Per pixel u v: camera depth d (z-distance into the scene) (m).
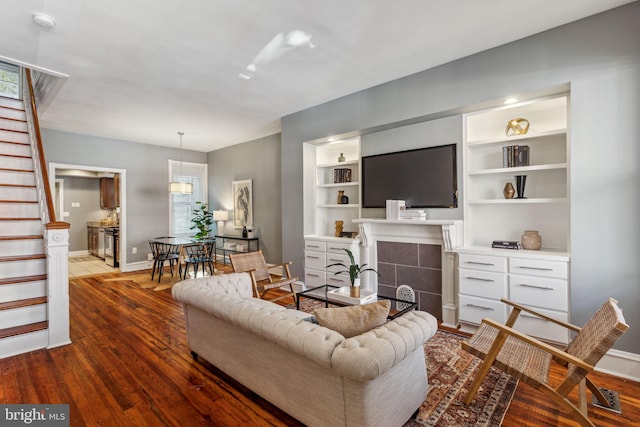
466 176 3.41
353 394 1.50
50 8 2.25
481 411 1.97
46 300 3.07
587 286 2.51
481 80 3.01
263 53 2.96
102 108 4.45
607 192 2.42
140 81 3.54
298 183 4.81
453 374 2.41
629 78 2.33
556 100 2.96
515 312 2.36
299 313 2.53
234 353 2.19
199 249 6.69
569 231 2.64
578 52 2.53
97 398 2.14
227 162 7.23
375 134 4.12
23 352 2.80
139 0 2.18
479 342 2.16
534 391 2.19
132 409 2.02
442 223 3.32
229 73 3.37
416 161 3.73
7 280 3.02
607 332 1.61
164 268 6.66
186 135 6.11
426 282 3.68
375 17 2.43
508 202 3.12
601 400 2.03
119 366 2.57
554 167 2.86
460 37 2.75
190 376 2.42
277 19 2.43
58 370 2.50
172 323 3.54
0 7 2.22
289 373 1.81
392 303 3.38
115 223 8.27
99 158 6.11
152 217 6.84
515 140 3.24
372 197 4.16
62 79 3.49
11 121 4.62
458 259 3.24
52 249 2.94
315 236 4.79
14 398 2.14
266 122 5.25
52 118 4.90
